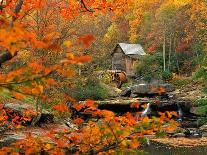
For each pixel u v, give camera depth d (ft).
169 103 88.53
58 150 16.02
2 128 37.93
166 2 171.94
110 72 128.16
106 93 100.32
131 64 149.89
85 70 93.45
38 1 17.37
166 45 159.12
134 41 189.16
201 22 152.05
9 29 9.07
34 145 16.01
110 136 14.51
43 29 41.01
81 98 87.71
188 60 153.79
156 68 132.87
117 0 24.27
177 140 58.54
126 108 88.99
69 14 24.81
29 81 10.94
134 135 14.39
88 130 15.25
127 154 14.52
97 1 23.89
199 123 76.13
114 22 198.49
